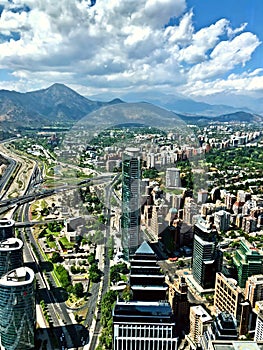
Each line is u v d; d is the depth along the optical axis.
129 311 101.81
